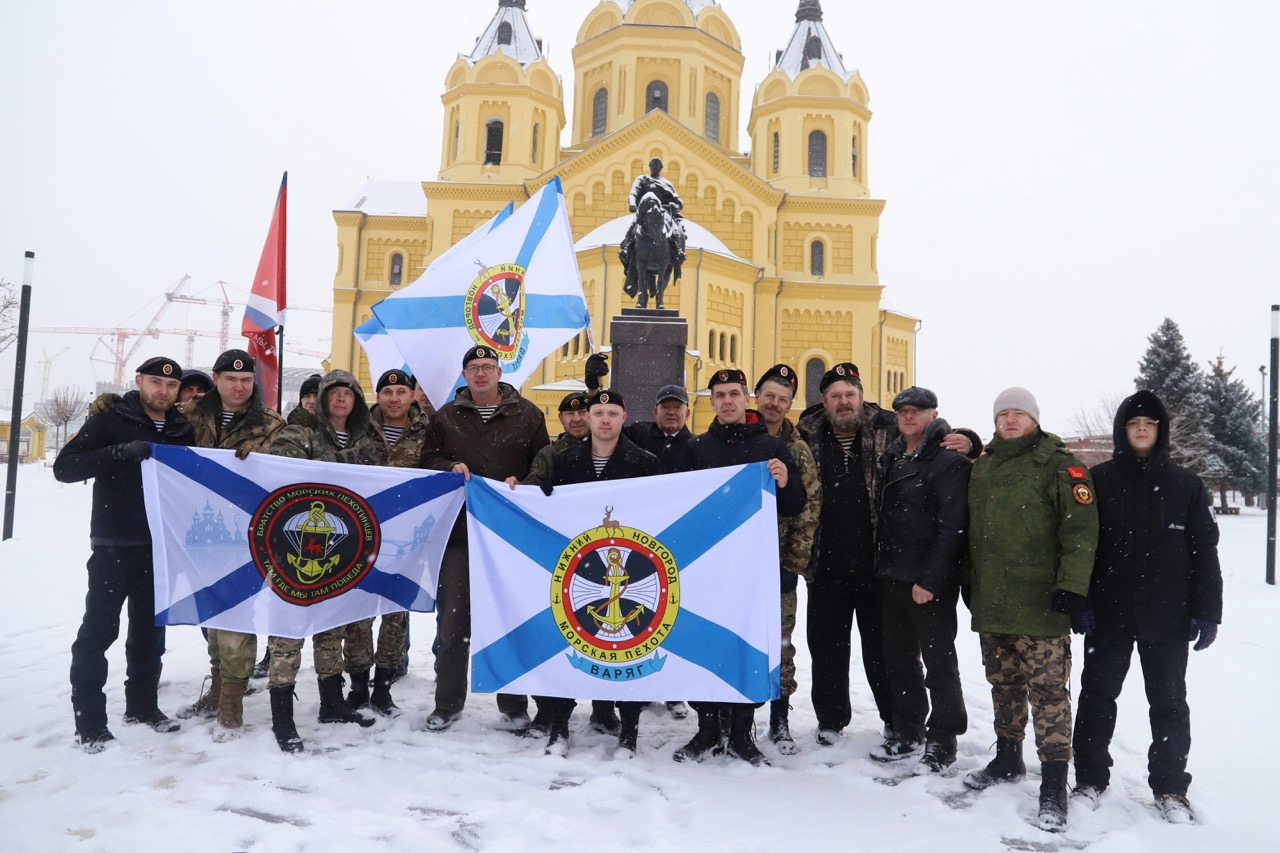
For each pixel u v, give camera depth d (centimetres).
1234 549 1780
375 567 493
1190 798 410
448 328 638
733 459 490
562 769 432
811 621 514
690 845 347
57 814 356
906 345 4125
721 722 512
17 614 802
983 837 368
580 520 475
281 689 455
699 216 3450
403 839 343
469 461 521
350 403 512
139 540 471
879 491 504
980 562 433
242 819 354
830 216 3678
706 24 3941
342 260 3797
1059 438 438
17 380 1206
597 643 464
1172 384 3803
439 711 503
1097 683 423
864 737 506
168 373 480
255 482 478
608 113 3838
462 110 3725
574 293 654
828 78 3759
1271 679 644
